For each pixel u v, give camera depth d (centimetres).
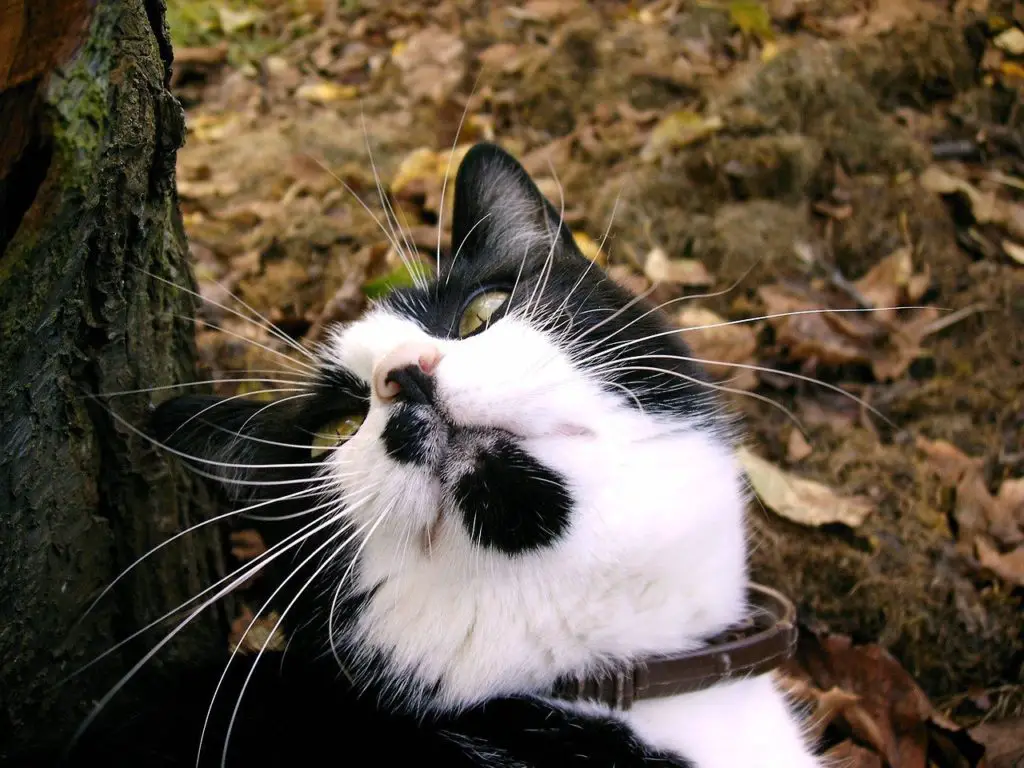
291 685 25
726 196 52
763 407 43
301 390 28
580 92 62
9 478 22
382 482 23
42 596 24
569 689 24
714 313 46
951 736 31
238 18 77
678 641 24
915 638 34
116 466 26
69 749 21
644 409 24
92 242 22
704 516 24
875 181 53
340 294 45
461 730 24
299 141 60
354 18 80
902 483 39
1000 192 54
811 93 56
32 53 19
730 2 68
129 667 27
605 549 23
